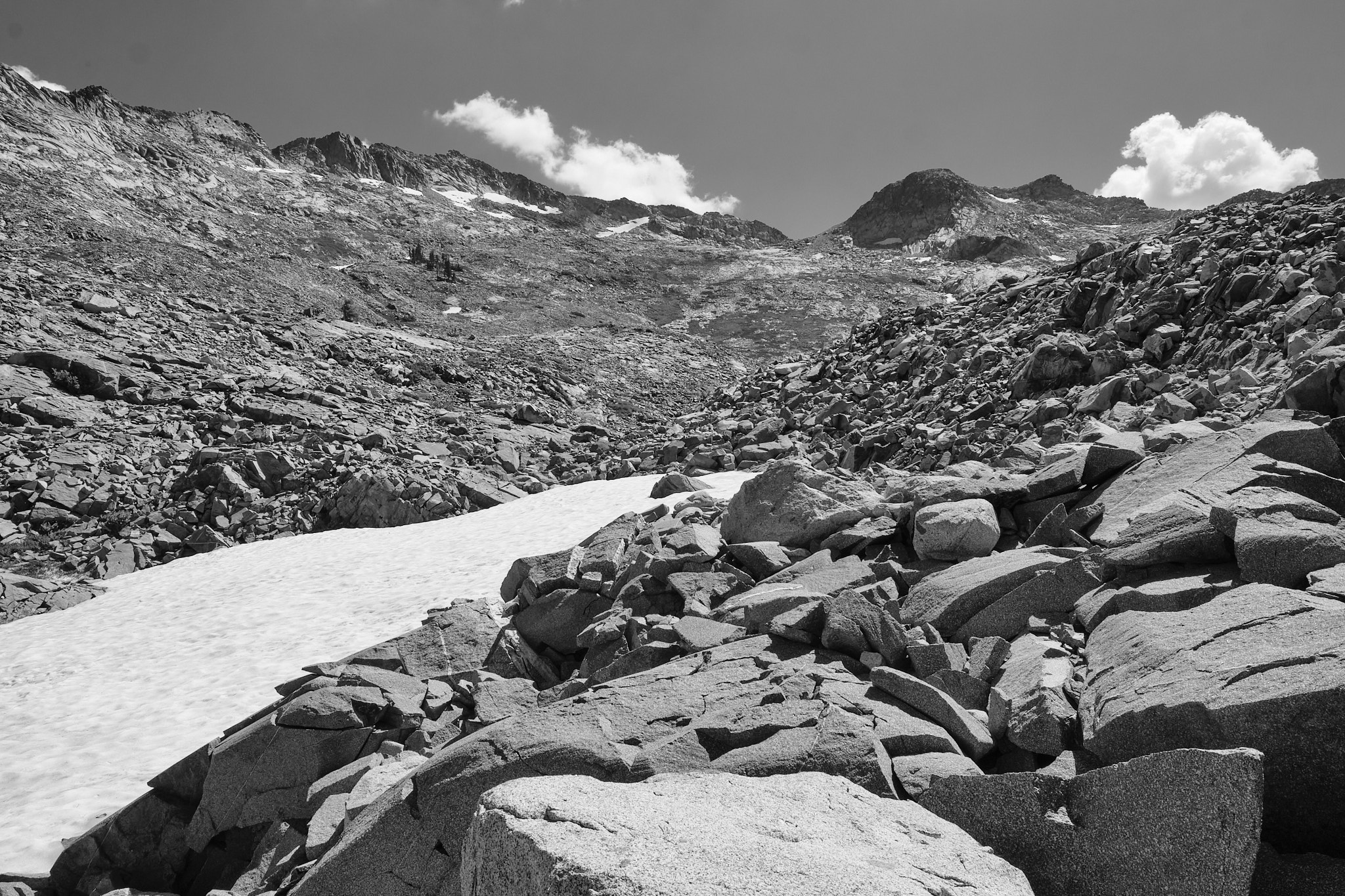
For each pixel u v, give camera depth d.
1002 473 12.02
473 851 4.40
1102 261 40.47
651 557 12.32
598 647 10.98
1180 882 4.00
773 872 3.62
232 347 58.62
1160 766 4.25
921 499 11.26
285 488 35.78
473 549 25.06
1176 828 4.08
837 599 8.19
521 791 4.52
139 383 46.47
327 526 32.53
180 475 36.53
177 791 10.62
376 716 10.52
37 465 35.88
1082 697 5.92
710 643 9.09
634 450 44.56
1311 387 14.02
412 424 50.59
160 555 30.27
